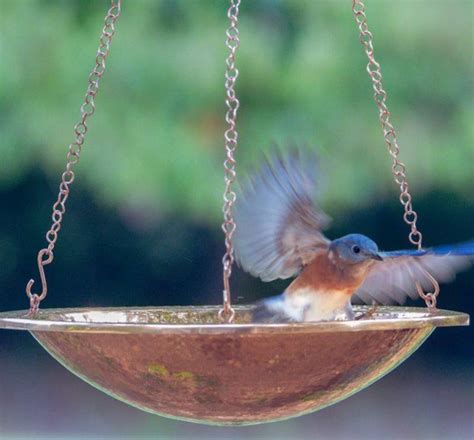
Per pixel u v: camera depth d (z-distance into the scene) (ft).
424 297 22.45
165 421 57.62
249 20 45.24
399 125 46.91
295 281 22.45
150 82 44.65
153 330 17.60
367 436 55.52
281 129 45.19
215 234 58.44
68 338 19.19
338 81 45.68
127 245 59.31
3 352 69.36
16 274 61.11
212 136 45.39
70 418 57.82
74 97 45.06
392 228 58.75
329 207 48.55
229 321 19.76
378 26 46.09
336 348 18.69
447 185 50.01
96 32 45.06
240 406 19.48
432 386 65.57
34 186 57.31
